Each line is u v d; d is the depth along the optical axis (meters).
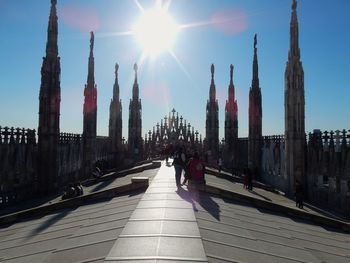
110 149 74.31
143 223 12.49
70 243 12.20
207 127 73.88
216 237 11.75
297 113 41.81
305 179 41.31
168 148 41.28
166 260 8.95
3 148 33.00
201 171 20.95
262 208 20.98
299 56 42.19
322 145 37.41
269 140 52.66
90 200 21.78
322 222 20.34
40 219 19.77
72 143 50.56
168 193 19.02
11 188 34.28
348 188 31.94
